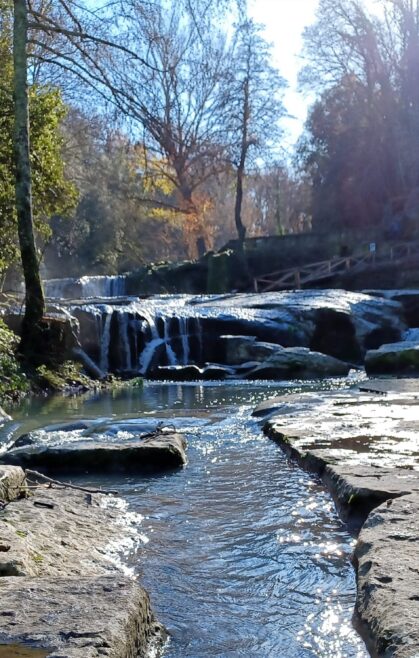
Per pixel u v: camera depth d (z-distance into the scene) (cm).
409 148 4353
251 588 312
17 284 2173
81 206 4709
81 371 1441
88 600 246
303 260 4056
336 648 246
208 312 2002
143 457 573
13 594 252
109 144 1568
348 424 688
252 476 531
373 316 2255
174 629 269
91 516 420
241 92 4425
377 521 345
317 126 4981
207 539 385
